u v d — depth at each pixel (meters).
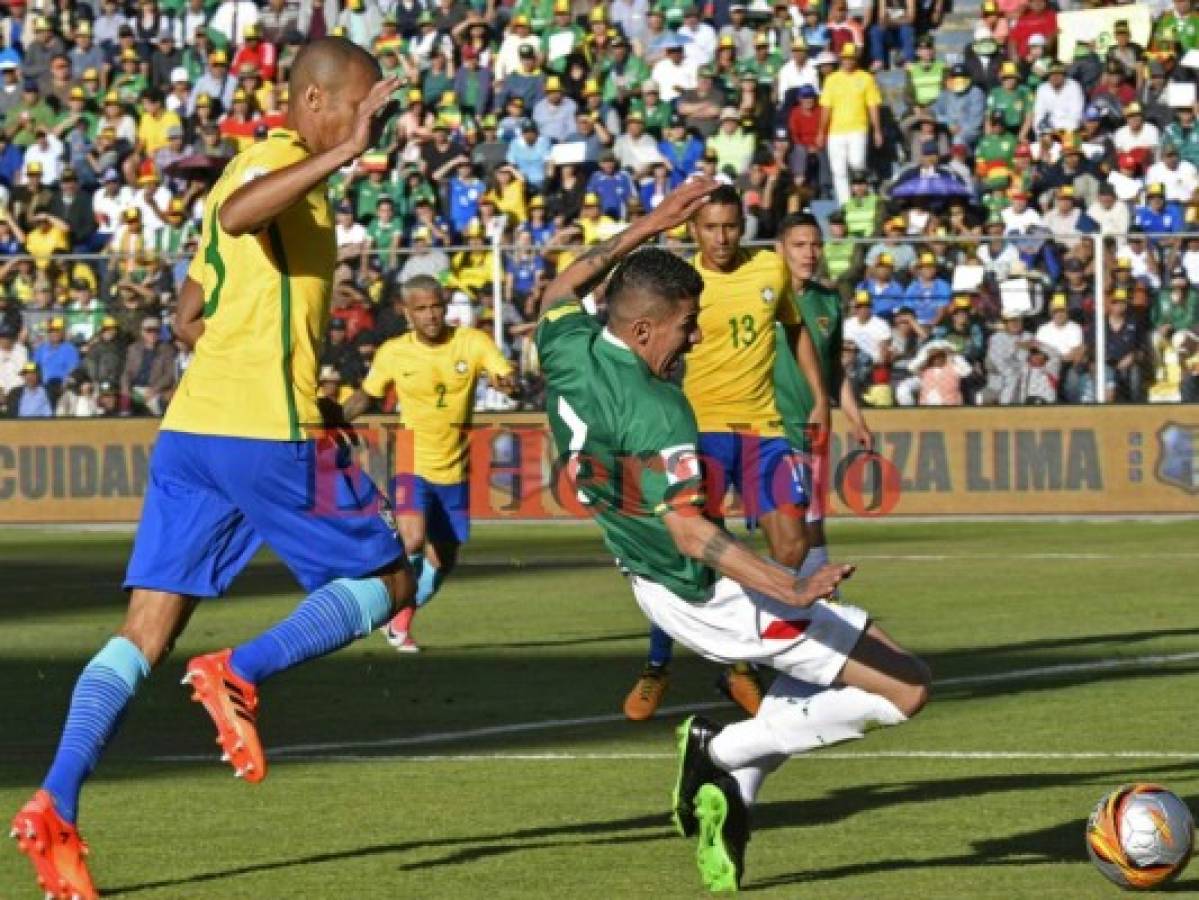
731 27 78.44
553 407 17.05
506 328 62.56
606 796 21.94
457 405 35.72
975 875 17.83
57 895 16.67
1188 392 60.38
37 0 87.25
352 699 30.08
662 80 76.19
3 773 24.09
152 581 17.64
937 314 61.75
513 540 59.34
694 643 17.23
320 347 17.84
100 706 17.20
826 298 31.23
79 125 79.56
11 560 55.78
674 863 18.53
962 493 61.56
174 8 85.19
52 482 66.00
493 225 70.75
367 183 72.00
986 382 61.62
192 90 80.81
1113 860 17.09
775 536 28.50
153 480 17.84
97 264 65.50
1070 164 69.25
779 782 22.52
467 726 27.36
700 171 71.50
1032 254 61.34
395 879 17.95
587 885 17.62
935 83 75.25
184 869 18.45
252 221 16.86
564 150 71.56
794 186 71.56
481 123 75.94
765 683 28.89
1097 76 72.94
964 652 33.97
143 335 65.44
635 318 16.73
